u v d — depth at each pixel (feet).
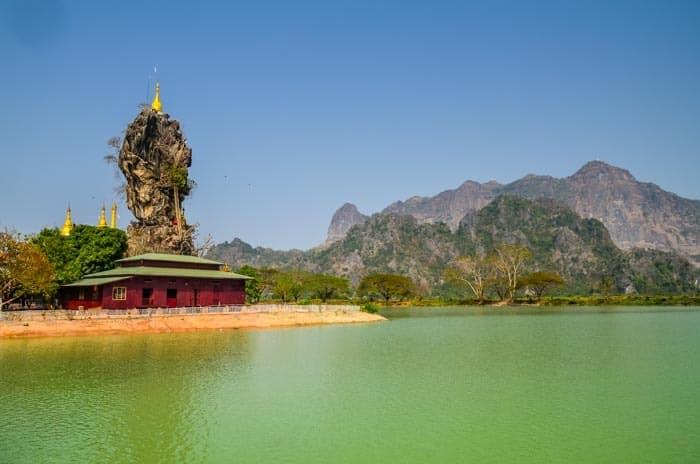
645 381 132.98
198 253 436.35
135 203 413.80
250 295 447.83
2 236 245.86
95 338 212.43
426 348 193.16
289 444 87.15
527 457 81.35
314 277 579.07
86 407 108.06
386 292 600.80
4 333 205.67
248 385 128.16
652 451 83.66
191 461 79.97
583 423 98.07
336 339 221.66
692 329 266.98
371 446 86.12
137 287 270.87
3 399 114.01
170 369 147.02
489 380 134.41
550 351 185.78
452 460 80.28
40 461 79.97
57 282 297.12
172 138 419.54
